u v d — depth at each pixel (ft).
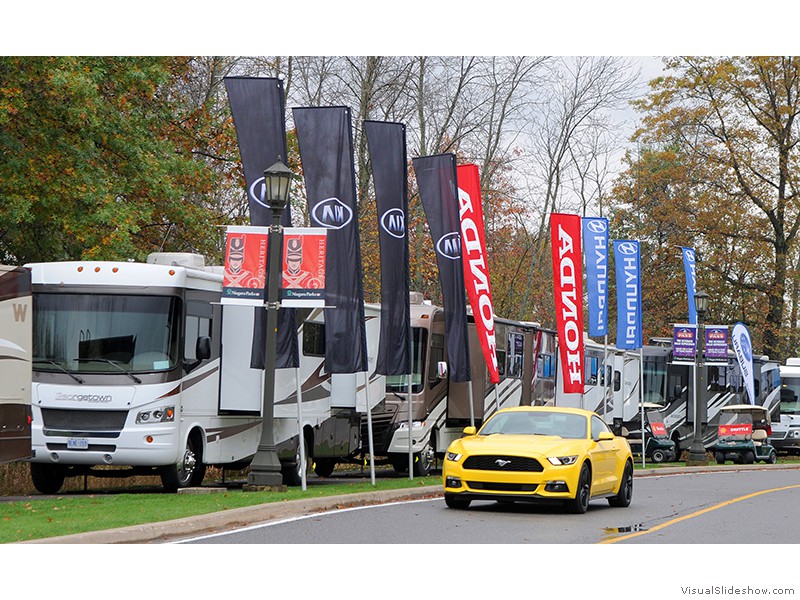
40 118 95.66
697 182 214.48
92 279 71.41
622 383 167.73
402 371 83.30
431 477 97.25
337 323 77.25
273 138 75.36
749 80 205.67
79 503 60.59
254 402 76.74
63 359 70.44
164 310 71.20
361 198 155.53
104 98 101.65
